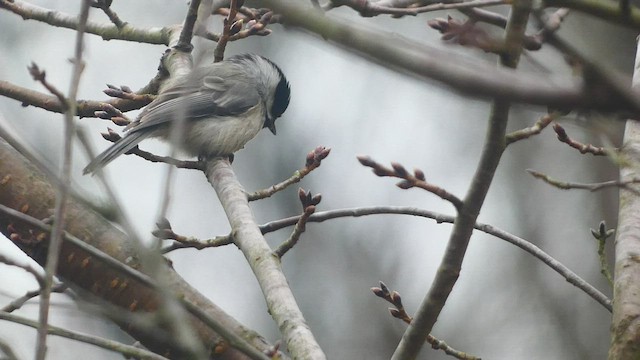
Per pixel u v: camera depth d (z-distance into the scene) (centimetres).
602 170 1983
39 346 520
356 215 877
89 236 808
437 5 810
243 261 1994
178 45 1136
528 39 596
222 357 777
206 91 1241
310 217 873
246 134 1273
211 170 973
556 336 1875
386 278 2003
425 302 684
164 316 650
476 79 386
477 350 1880
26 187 827
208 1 663
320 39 436
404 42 412
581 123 579
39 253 818
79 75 564
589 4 571
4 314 632
